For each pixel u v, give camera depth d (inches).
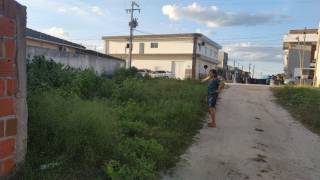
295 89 874.8
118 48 2620.6
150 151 255.1
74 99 281.7
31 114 208.4
